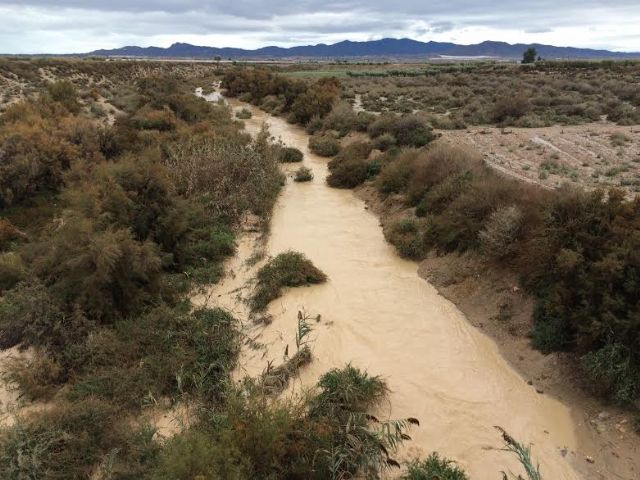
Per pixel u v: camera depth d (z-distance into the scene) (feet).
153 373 26.50
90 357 27.37
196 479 16.66
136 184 42.32
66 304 30.07
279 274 39.17
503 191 40.75
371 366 29.22
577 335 26.94
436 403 26.13
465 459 22.38
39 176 50.24
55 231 39.68
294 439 21.27
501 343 31.24
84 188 41.68
